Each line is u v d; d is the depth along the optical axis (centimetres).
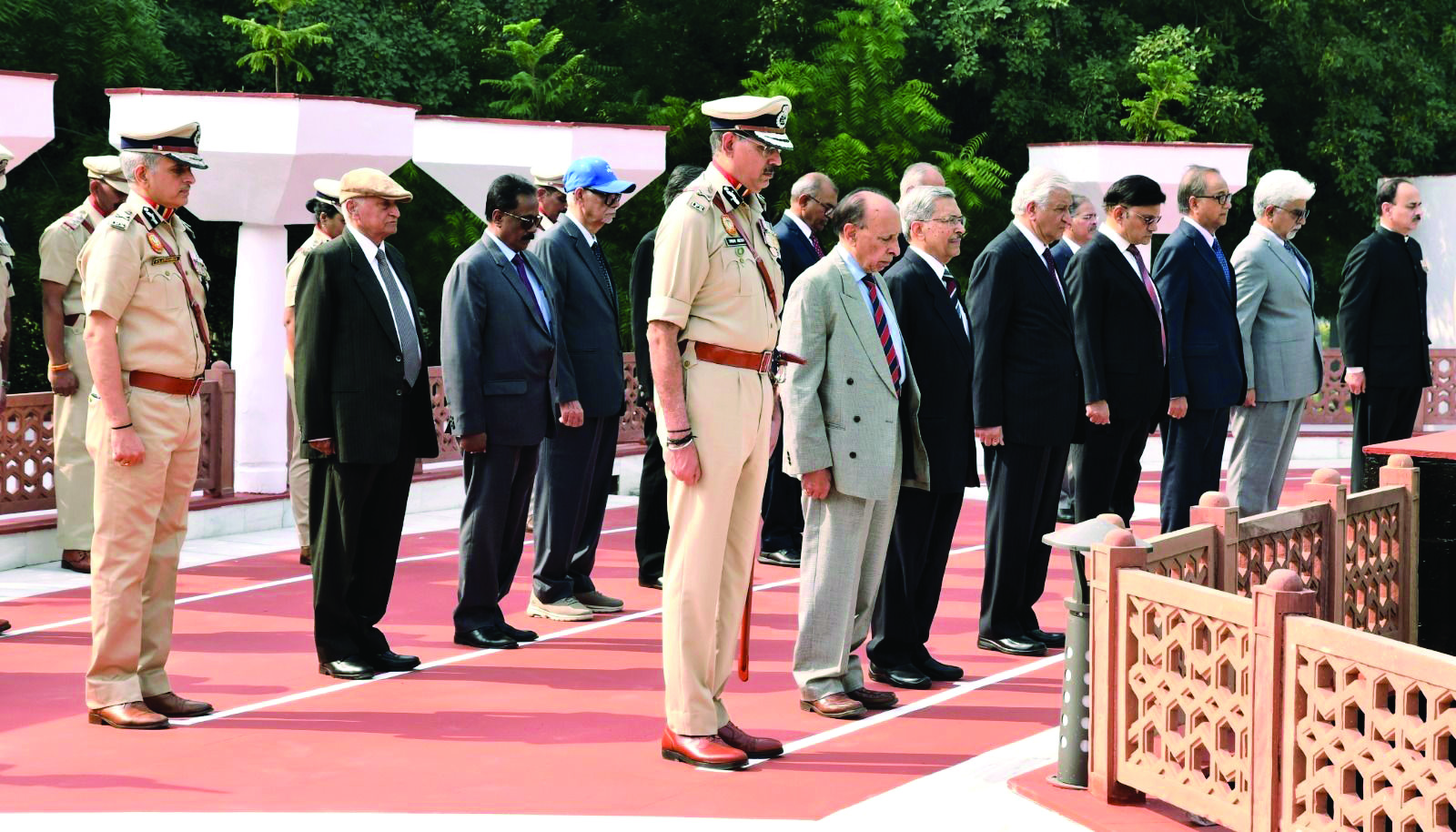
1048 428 725
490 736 602
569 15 2388
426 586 916
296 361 682
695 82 2455
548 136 1291
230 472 1108
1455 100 2234
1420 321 1066
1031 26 2117
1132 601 503
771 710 641
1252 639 453
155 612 627
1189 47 2134
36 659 730
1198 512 566
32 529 970
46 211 1939
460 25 2212
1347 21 2228
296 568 973
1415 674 402
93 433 598
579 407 791
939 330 671
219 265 2253
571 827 491
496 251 762
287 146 1044
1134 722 505
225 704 649
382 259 703
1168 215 1445
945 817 503
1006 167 2412
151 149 602
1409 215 1059
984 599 755
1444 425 1686
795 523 980
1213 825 489
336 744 591
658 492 905
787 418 612
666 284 542
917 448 633
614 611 846
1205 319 844
